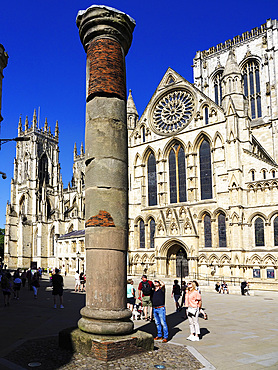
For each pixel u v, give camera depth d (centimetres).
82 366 1673
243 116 7600
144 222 8438
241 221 7050
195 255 7469
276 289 6397
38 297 4800
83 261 11325
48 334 2364
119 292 2030
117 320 1969
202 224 7638
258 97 11188
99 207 2102
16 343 2069
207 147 7881
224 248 7244
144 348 1941
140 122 8938
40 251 16575
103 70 2259
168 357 1852
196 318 2317
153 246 8281
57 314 3247
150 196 8600
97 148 2188
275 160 10119
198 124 8019
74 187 18062
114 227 2078
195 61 12838
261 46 11338
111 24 2309
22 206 18838
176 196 8169
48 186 18875
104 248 2041
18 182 19088
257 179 7206
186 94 8394
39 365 1666
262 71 11181
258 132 10581
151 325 2819
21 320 2908
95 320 1969
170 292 5956
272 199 6950
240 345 2173
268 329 2709
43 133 19550
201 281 7169
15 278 4616
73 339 1934
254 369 1691
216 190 7488
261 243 6981
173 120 8456
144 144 8756
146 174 8738
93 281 2028
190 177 7888
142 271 8288
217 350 2048
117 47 2334
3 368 1595
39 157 19138
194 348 2055
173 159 8356
